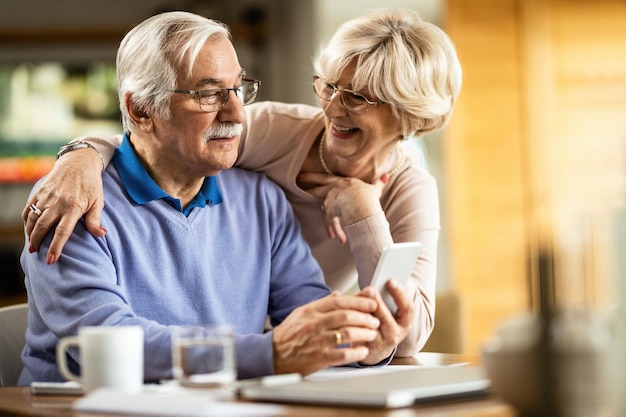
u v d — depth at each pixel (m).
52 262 1.99
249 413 1.32
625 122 5.70
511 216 5.66
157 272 2.14
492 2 5.66
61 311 1.95
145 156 2.20
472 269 5.64
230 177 2.38
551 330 1.19
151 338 1.80
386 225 2.41
